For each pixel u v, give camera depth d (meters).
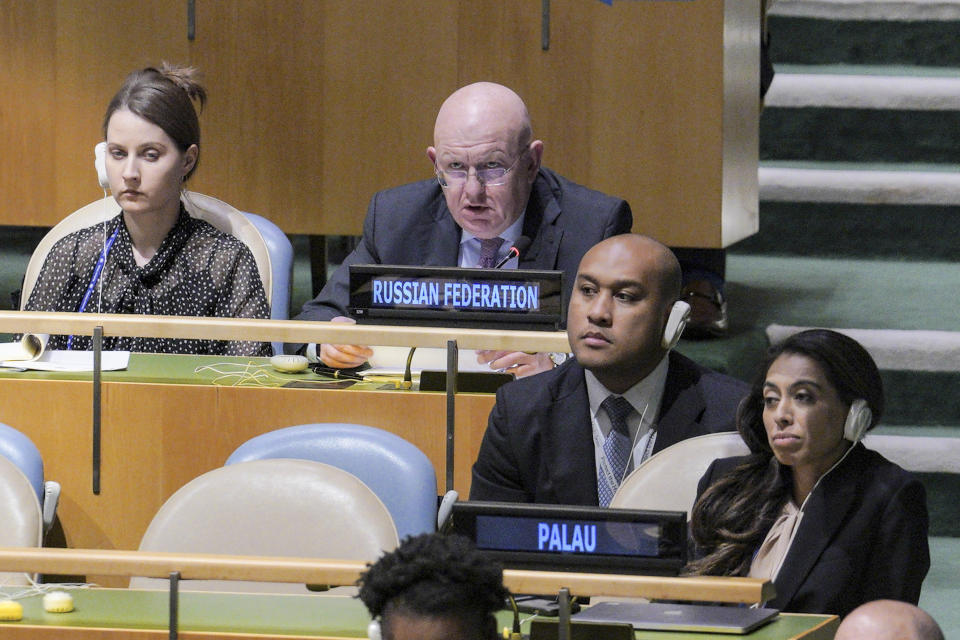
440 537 5.50
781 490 8.34
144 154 12.04
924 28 19.81
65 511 10.07
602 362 9.02
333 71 14.75
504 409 9.39
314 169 14.90
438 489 10.00
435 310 9.45
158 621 7.27
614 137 14.40
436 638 5.30
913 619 6.14
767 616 7.22
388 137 14.79
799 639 6.97
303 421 9.98
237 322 9.56
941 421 14.95
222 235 12.52
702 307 15.17
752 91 15.64
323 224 14.96
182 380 10.18
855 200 17.94
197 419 10.00
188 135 12.21
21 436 9.27
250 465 8.52
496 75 14.53
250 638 6.98
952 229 17.94
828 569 8.05
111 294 12.24
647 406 9.31
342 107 14.80
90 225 12.79
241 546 8.36
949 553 13.65
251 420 9.99
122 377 10.20
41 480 9.20
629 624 6.73
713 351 14.94
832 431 8.13
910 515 8.14
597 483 9.32
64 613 7.40
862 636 6.12
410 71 14.67
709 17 14.12
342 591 8.48
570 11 14.32
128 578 9.84
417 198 12.42
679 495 8.58
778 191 18.02
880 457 8.31
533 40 14.41
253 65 14.80
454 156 11.72
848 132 18.80
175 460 10.02
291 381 10.26
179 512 8.42
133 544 10.09
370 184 14.87
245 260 12.41
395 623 5.34
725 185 14.43
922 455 14.15
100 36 14.82
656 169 14.38
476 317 9.41
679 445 8.71
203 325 9.60
